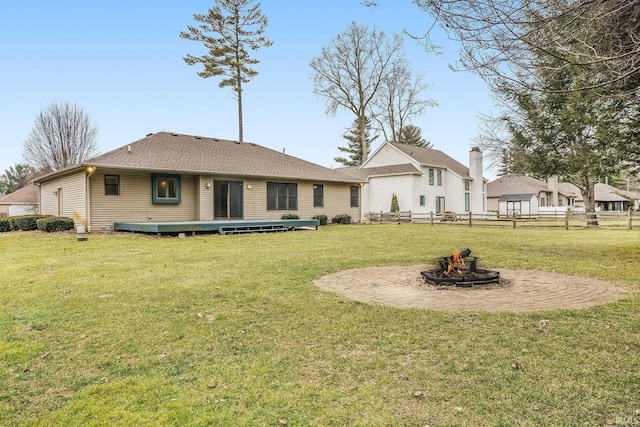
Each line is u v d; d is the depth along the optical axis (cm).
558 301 466
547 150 1555
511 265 727
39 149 3022
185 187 1675
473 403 234
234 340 345
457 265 588
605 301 462
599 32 375
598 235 1409
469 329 365
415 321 391
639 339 334
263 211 1891
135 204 1534
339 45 3216
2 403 241
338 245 1084
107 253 914
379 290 533
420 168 2878
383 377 271
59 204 1711
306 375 276
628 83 450
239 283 578
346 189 2289
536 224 2169
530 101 741
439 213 2811
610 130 723
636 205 5325
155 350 323
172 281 593
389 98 3375
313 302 468
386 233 1528
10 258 834
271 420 220
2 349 326
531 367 281
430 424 214
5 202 3300
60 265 744
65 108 3025
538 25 363
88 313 426
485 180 3316
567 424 211
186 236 1370
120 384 264
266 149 2241
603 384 254
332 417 222
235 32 2961
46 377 276
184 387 260
